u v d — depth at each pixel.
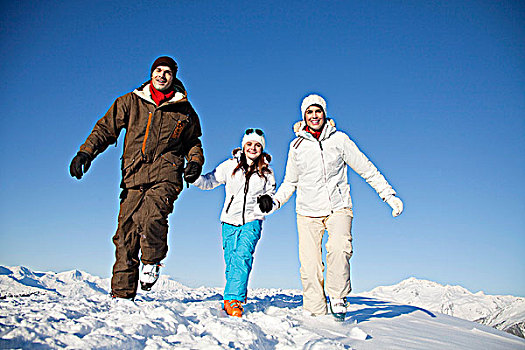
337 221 4.13
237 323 2.78
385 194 4.28
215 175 4.21
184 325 2.60
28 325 2.00
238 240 3.91
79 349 1.88
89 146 3.68
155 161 3.79
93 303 3.07
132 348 2.08
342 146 4.29
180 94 3.96
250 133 4.14
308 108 4.34
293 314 3.97
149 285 3.73
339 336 3.16
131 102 3.81
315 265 4.20
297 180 4.50
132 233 3.71
